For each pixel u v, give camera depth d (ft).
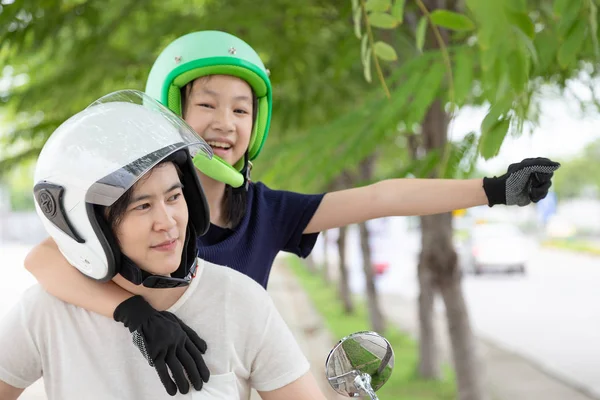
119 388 5.34
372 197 7.38
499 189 6.63
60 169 4.95
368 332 5.38
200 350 5.39
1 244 184.44
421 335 28.22
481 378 17.79
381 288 62.34
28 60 16.47
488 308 48.83
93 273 5.20
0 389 5.40
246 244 7.57
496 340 36.47
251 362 5.65
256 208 7.75
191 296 5.52
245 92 7.52
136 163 4.85
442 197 7.00
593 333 38.04
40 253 5.79
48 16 13.75
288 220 7.76
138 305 5.27
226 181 7.20
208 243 7.54
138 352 5.37
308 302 55.42
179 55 7.32
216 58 7.24
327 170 11.05
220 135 7.37
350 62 14.37
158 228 5.00
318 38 15.42
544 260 95.30
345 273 48.80
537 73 7.65
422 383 27.40
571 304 49.98
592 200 180.14
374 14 6.02
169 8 16.22
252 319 5.60
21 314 5.48
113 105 5.24
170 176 5.04
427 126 14.62
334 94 15.80
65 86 14.37
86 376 5.35
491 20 4.55
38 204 5.12
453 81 7.23
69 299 5.43
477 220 80.48
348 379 5.38
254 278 7.59
